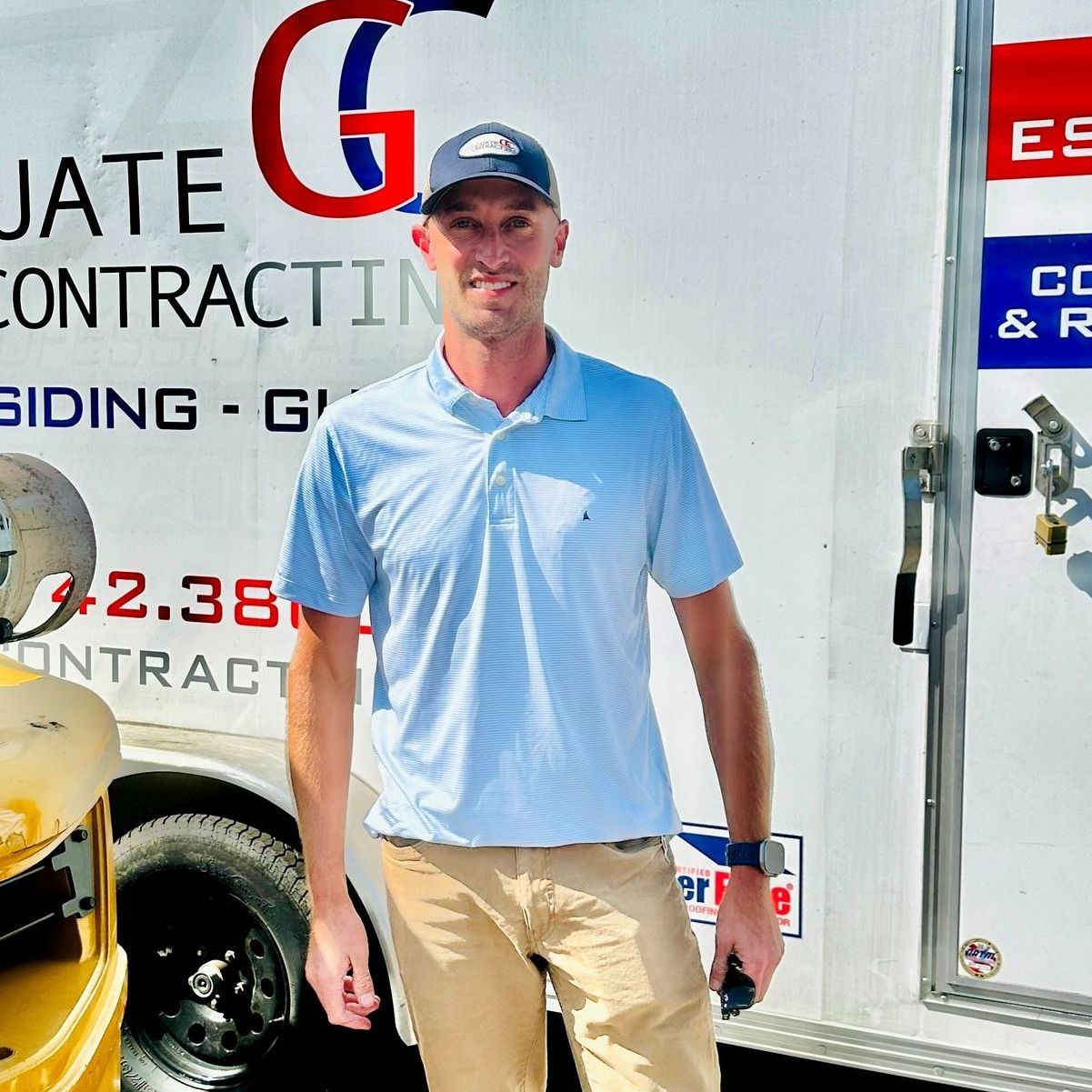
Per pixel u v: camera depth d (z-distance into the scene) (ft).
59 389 9.14
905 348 7.11
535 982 6.35
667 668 7.86
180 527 8.89
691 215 7.41
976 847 7.27
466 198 5.87
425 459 6.03
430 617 6.05
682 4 7.28
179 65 8.45
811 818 7.59
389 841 6.38
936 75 6.88
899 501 7.21
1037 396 6.91
